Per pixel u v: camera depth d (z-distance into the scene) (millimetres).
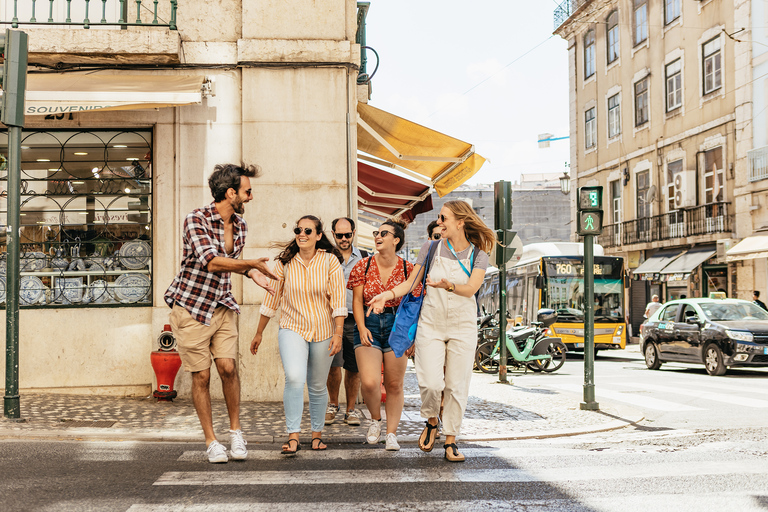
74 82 7914
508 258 12180
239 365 8391
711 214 25234
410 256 59969
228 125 8734
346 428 6809
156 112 8680
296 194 8633
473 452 5805
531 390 10805
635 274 28656
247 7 8703
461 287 5258
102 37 8211
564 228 66625
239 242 5484
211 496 4230
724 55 24703
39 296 8719
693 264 25094
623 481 4754
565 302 20875
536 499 4266
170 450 5668
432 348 5352
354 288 5848
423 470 5043
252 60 8609
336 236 6809
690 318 14805
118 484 4496
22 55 6816
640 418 7871
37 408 7480
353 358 6891
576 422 7480
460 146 10211
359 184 12602
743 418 8102
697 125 26266
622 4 31375
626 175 31000
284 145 8656
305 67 8695
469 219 5359
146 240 8844
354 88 8844
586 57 34844
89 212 8844
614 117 32281
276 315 8438
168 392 8078
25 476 4676
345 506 4051
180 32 8695
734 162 24188
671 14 27859
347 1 8945
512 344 15039
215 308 5266
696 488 4562
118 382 8602
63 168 8852
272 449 5824
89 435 6125
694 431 7141
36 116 8648
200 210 5262
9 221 6734
